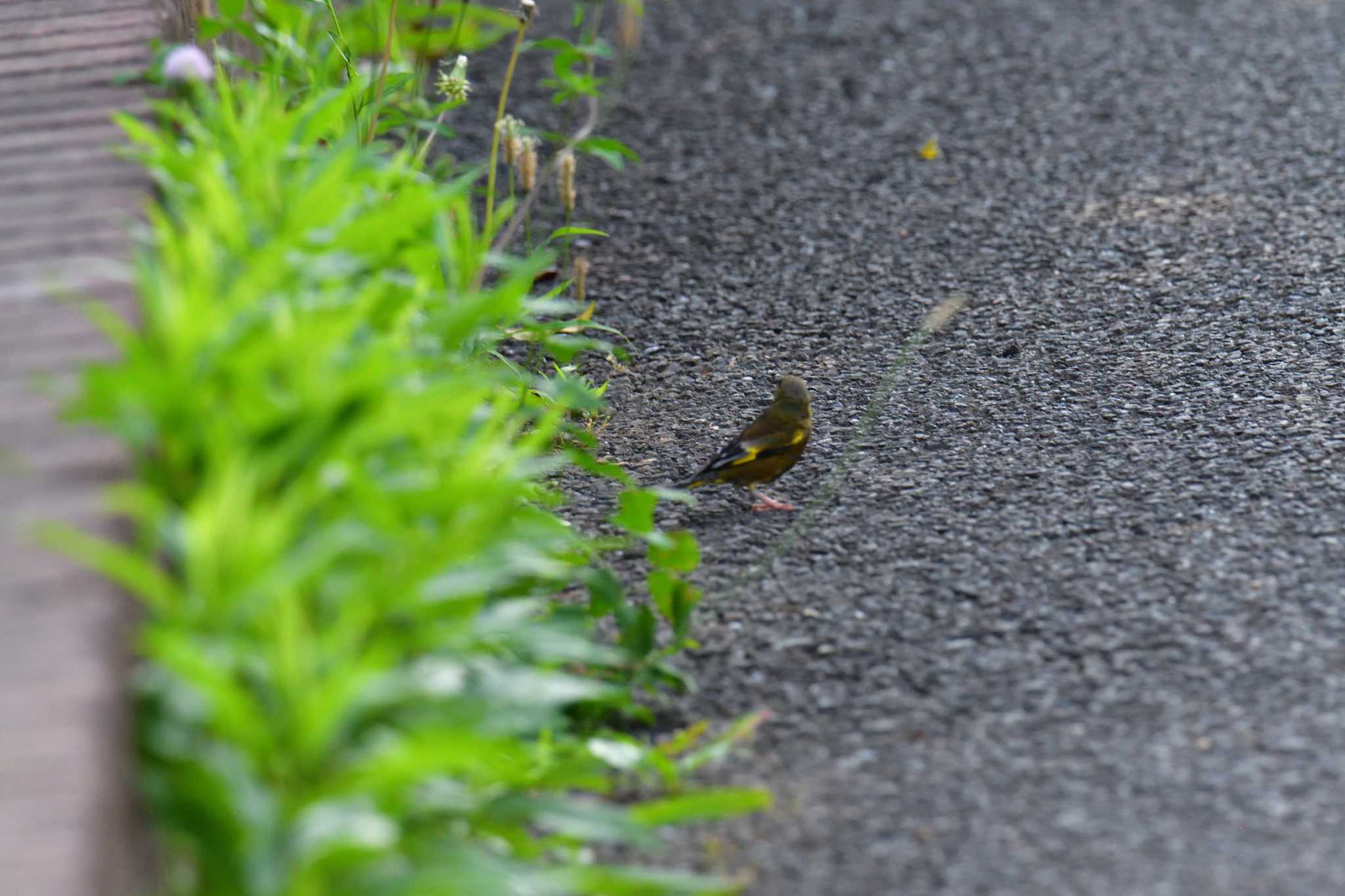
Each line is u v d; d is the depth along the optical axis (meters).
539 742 6.18
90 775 4.00
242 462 5.23
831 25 18.39
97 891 3.73
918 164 14.09
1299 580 7.30
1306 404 9.24
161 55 8.57
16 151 7.77
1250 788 5.82
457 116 15.60
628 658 6.61
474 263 8.23
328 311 6.10
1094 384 9.76
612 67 17.12
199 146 7.50
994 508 8.23
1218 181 13.23
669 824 5.83
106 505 4.94
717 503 8.63
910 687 6.64
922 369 10.22
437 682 5.05
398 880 4.54
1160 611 7.11
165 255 6.22
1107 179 13.45
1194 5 18.61
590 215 13.27
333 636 4.76
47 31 9.61
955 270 11.82
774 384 10.19
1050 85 16.02
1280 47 16.83
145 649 4.65
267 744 4.45
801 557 7.88
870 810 5.82
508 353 10.59
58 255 6.62
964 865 5.46
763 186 13.76
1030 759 6.08
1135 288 11.24
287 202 7.25
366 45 14.10
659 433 9.59
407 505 5.52
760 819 5.81
